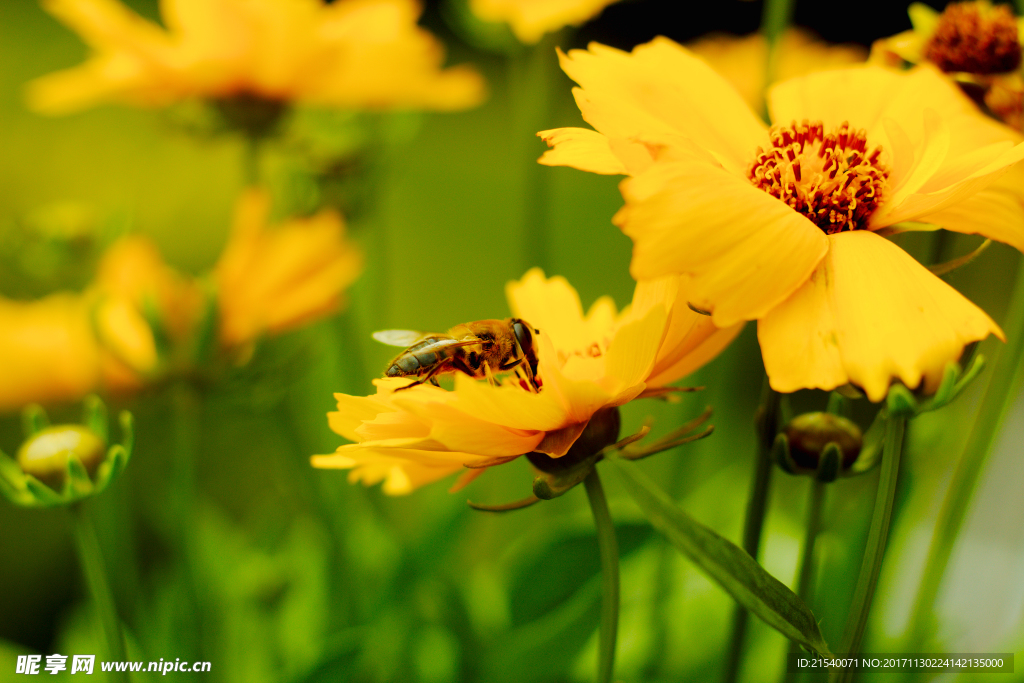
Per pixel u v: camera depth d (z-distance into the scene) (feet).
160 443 1.73
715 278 0.81
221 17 1.10
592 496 0.85
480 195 3.06
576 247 2.44
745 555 0.81
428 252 2.66
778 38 1.03
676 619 1.11
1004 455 1.13
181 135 1.18
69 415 1.48
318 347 1.10
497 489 1.43
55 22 4.03
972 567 1.12
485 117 3.79
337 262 1.11
